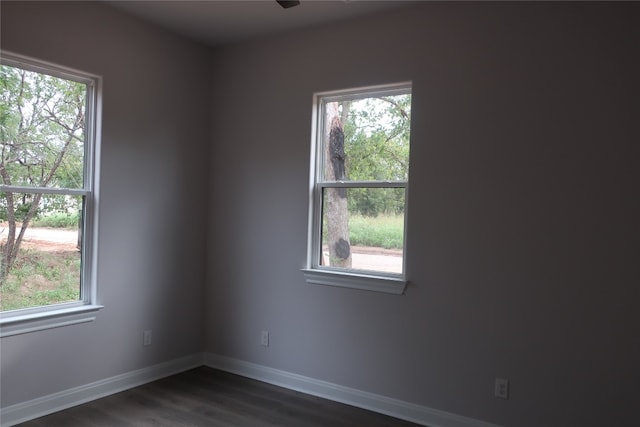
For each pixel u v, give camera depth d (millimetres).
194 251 4055
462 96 2996
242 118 3963
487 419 2910
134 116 3520
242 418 3123
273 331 3777
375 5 3178
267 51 3828
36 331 2998
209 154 4125
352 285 3387
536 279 2764
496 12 2895
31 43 2898
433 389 3086
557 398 2705
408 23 3195
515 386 2824
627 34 2537
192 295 4051
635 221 2506
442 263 3057
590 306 2615
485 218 2916
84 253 3311
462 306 2988
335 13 3330
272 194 3793
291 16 3404
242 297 3953
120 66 3410
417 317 3145
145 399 3371
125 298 3516
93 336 3316
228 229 4035
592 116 2615
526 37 2803
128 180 3498
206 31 3742
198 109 4039
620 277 2539
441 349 3061
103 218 3346
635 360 2508
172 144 3820
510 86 2846
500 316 2871
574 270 2658
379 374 3285
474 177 2953
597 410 2600
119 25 3393
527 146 2793
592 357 2611
